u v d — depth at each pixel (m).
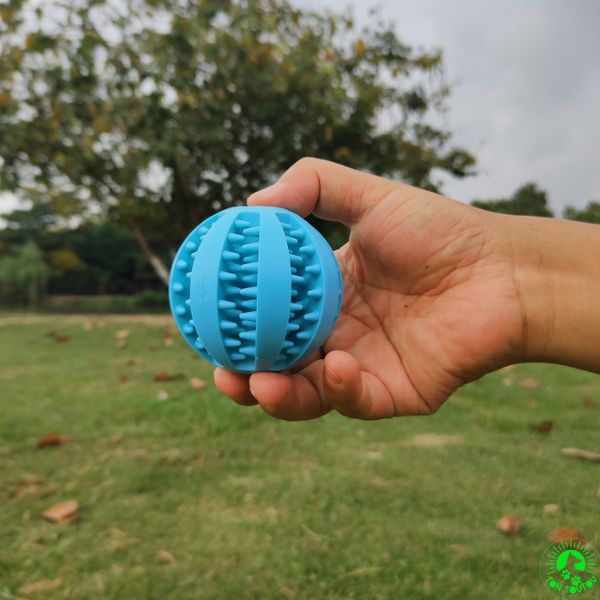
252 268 0.19
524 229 0.23
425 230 0.24
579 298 0.22
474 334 0.23
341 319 0.26
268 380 0.21
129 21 0.99
